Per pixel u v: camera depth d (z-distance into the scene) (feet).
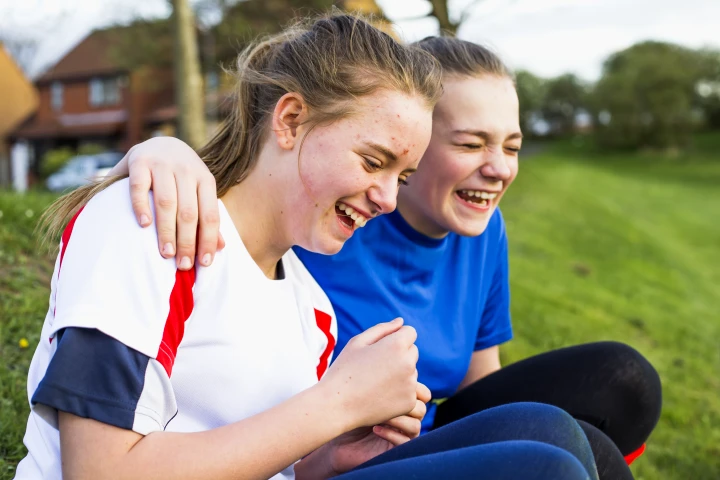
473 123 5.78
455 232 6.10
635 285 29.25
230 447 3.71
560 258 30.81
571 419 4.02
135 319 3.65
